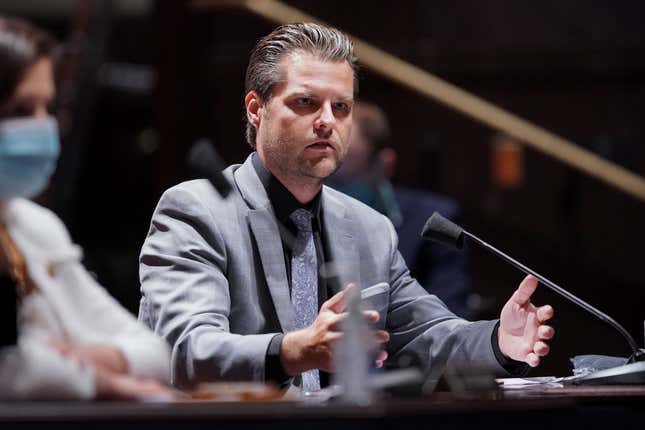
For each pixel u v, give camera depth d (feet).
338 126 27.78
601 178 61.46
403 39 68.49
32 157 18.81
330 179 44.01
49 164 19.31
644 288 62.59
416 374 18.51
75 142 63.16
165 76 66.69
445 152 68.49
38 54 18.93
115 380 17.35
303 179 27.76
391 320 29.27
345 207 29.37
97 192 72.84
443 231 26.22
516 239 63.87
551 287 25.88
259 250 27.07
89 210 72.43
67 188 62.18
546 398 18.90
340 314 22.43
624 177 61.57
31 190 19.35
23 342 17.53
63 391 16.81
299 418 15.47
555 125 67.62
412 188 68.85
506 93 68.13
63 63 63.21
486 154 67.87
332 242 28.45
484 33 68.13
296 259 27.86
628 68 66.54
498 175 67.36
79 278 20.47
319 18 68.64
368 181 44.14
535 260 63.21
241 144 68.08
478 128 67.97
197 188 27.45
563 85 67.51
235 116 68.28
